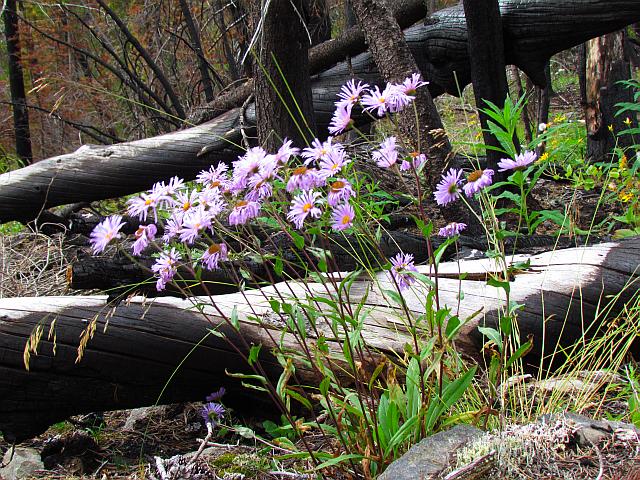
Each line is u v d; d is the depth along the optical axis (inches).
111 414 161.5
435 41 243.8
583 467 71.7
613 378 117.9
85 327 136.9
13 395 137.5
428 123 198.4
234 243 146.3
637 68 538.3
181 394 143.1
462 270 143.3
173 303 140.2
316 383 133.9
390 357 124.4
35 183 251.9
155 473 110.2
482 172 85.1
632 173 197.5
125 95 413.7
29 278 205.3
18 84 426.3
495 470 72.4
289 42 208.4
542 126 269.0
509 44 233.5
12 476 130.9
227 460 107.6
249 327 136.6
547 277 137.9
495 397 107.2
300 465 108.3
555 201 248.2
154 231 84.0
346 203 86.1
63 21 436.5
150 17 400.8
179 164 253.0
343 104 88.1
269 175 86.4
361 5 210.4
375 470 89.0
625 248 141.8
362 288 139.9
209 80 376.2
